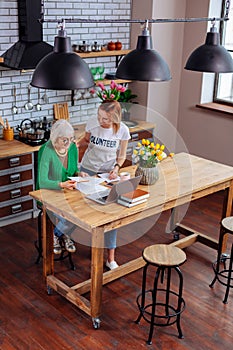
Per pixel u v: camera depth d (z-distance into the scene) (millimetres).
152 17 5633
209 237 4480
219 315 3590
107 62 5891
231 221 3834
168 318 3312
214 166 4258
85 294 3777
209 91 6070
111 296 3779
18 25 4812
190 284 3975
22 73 5086
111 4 5652
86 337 3312
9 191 4695
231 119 5738
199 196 3857
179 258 3211
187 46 6023
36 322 3451
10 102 5098
